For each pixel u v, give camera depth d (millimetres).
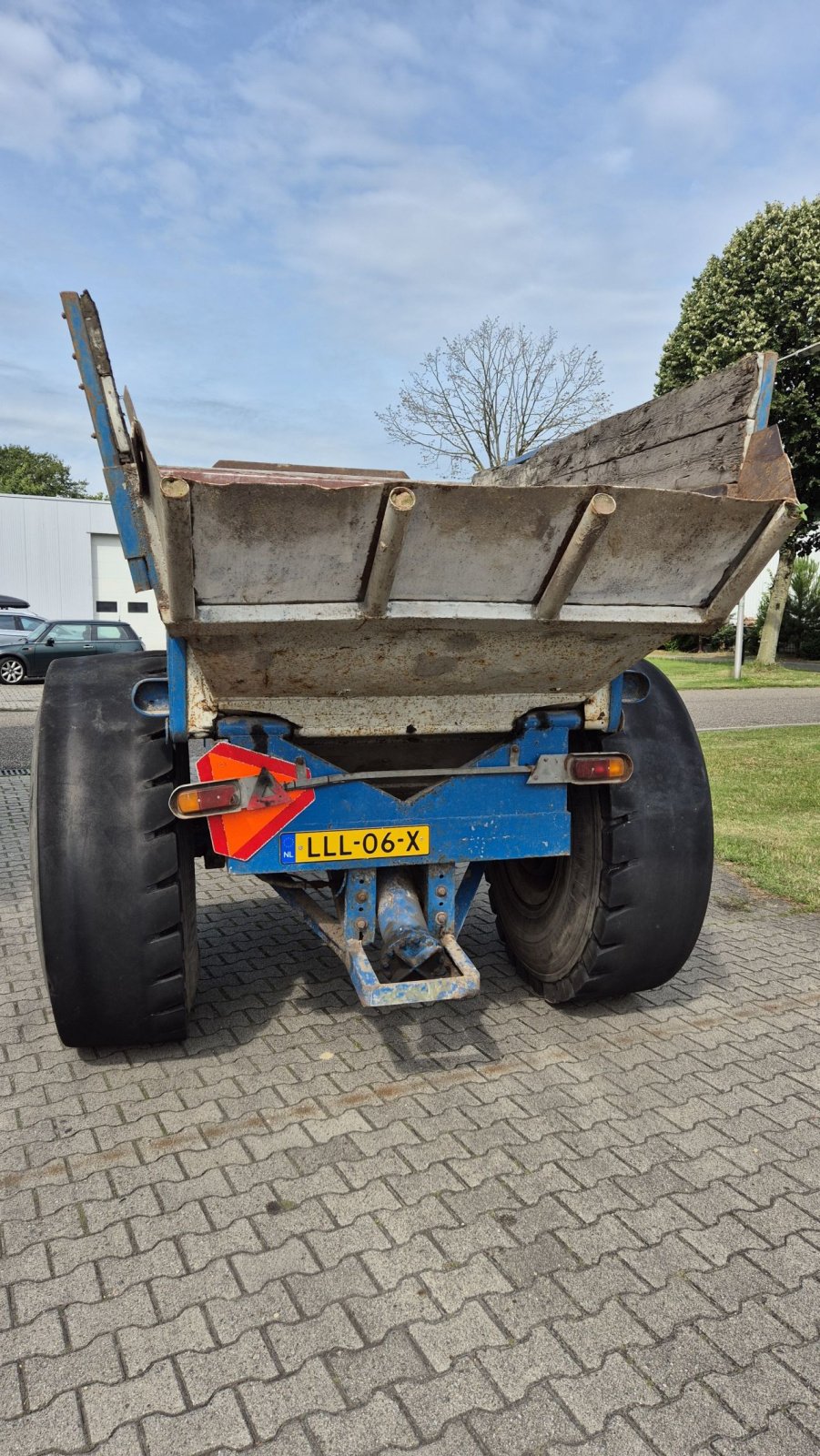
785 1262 2156
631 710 3293
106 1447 1653
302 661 2387
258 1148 2570
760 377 2510
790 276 20125
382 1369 1830
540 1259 2148
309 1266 2113
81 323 2430
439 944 2709
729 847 6094
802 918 4785
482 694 2752
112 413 2492
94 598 29328
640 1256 2164
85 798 2770
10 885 5188
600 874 3170
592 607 2359
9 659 19609
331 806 2766
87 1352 1865
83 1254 2150
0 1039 3238
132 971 2787
